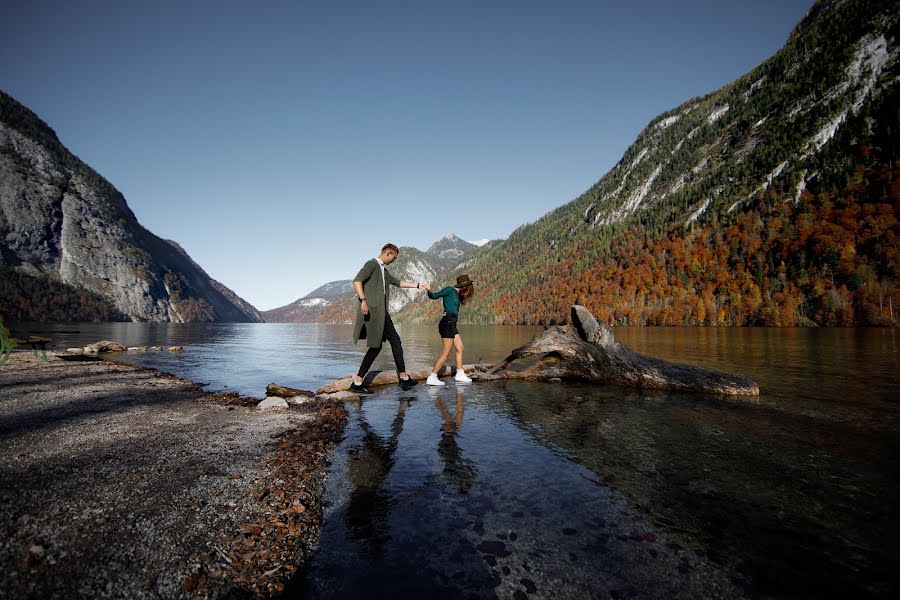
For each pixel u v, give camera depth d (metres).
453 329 8.45
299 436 4.48
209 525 2.49
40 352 15.13
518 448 4.09
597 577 2.01
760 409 5.72
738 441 4.20
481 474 3.40
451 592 1.91
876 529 2.42
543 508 2.77
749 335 33.47
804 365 11.05
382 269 7.45
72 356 14.89
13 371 9.91
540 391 7.60
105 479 3.08
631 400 6.60
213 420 5.22
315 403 6.48
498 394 7.28
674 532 2.43
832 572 2.01
